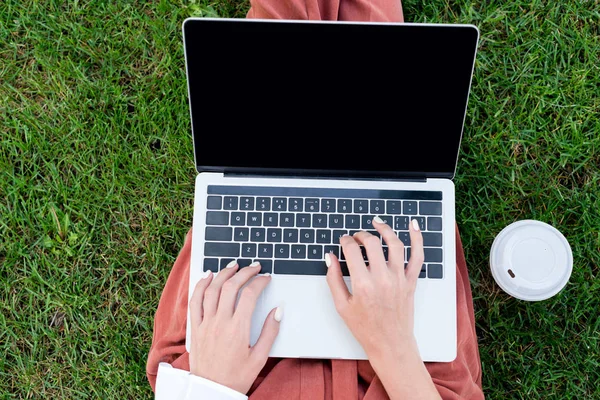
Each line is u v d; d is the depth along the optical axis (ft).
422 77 3.15
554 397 4.25
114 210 4.42
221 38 3.05
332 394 3.34
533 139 4.36
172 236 4.39
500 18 4.42
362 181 3.39
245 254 3.34
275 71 3.14
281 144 3.32
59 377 4.34
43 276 4.41
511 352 4.25
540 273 3.87
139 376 4.27
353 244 3.12
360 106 3.23
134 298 4.36
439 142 3.30
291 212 3.37
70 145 4.45
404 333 3.04
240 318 3.11
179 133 4.43
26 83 4.50
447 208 3.37
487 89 4.42
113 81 4.50
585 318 4.29
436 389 3.07
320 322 3.27
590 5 4.43
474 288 4.30
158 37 4.45
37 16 4.51
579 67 4.41
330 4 3.89
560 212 4.34
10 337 4.37
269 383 3.32
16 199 4.39
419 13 4.50
